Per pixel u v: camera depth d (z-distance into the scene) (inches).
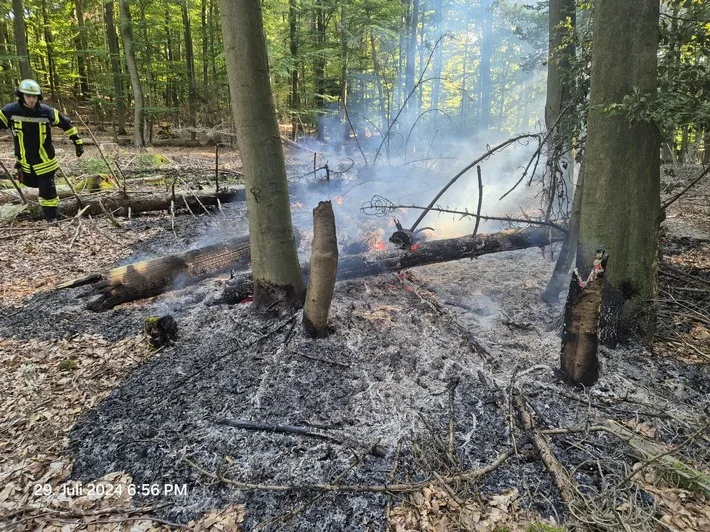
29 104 222.1
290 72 549.3
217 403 102.9
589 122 113.3
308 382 108.3
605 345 119.9
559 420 96.0
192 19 780.6
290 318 132.1
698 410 99.6
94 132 652.7
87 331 137.0
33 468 88.7
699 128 101.8
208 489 83.0
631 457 86.7
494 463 84.8
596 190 112.7
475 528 72.9
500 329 132.7
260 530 75.2
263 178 124.6
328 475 83.8
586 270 116.8
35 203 248.8
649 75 103.6
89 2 703.7
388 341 123.6
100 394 108.5
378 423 95.7
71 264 194.2
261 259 130.7
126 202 268.5
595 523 72.2
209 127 653.9
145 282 147.4
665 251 198.5
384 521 75.4
